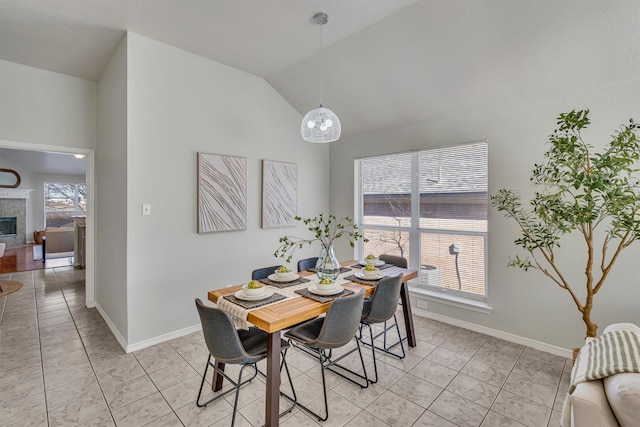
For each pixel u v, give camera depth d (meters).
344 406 2.08
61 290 4.68
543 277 2.80
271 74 3.68
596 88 2.48
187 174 3.14
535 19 2.26
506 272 3.01
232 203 3.48
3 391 2.20
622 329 1.62
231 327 1.70
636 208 2.03
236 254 3.56
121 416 1.96
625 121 2.37
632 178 2.37
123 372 2.46
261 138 3.79
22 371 2.46
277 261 3.98
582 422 1.20
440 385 2.31
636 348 1.32
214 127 3.35
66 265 6.44
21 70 3.32
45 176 9.41
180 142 3.09
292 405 2.08
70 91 3.62
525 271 2.89
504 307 3.03
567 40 2.29
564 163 2.23
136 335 2.83
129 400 2.12
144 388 2.25
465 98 3.09
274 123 3.94
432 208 3.64
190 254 3.18
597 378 1.33
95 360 2.64
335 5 2.43
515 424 1.90
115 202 3.06
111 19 2.57
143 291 2.86
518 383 2.32
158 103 2.93
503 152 2.98
